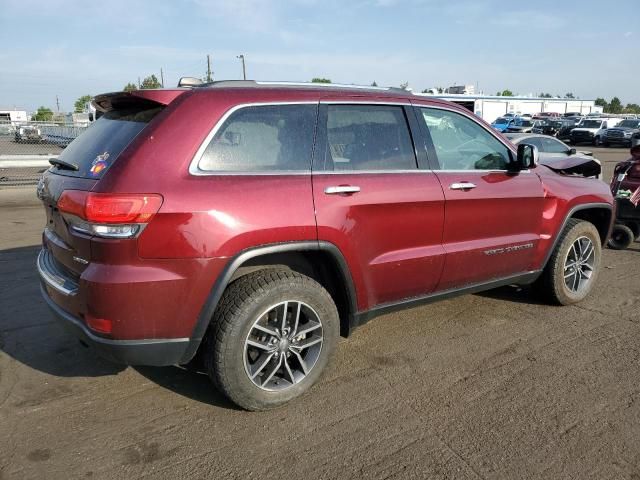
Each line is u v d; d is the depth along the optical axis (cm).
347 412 315
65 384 343
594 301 506
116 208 259
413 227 356
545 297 486
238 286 296
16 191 1273
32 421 301
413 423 304
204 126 286
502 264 420
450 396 333
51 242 313
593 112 6431
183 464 267
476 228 395
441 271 378
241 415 311
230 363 291
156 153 274
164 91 295
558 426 301
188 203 271
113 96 317
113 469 263
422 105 380
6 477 255
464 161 398
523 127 3719
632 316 467
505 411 316
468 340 416
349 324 347
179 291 274
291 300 305
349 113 342
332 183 319
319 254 322
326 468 266
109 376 354
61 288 289
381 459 273
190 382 348
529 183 429
